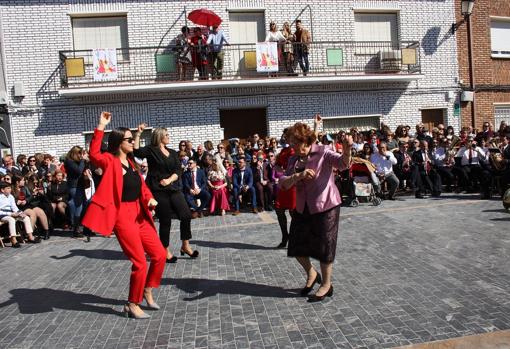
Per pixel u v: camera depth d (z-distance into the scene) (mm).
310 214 4762
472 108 16328
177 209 6766
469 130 13258
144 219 4945
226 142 14062
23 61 13258
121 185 4598
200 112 14000
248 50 14328
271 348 3830
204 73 13867
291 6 14664
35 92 13320
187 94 13914
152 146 6598
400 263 6016
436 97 15875
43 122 13375
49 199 10555
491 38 16578
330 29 14953
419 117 15703
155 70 13852
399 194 12648
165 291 5496
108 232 4480
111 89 12953
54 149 13430
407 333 3938
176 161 6715
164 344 4051
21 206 9672
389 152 11836
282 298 4996
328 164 4742
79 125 13477
